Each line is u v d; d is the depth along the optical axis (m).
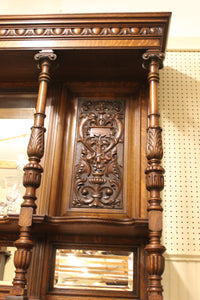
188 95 2.21
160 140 1.59
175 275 1.86
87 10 2.43
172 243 1.91
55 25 1.78
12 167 1.97
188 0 2.39
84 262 1.78
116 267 1.76
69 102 2.04
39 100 1.70
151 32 1.74
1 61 1.91
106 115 1.99
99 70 1.95
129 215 1.77
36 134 1.62
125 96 2.04
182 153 2.08
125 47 1.73
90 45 1.75
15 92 2.09
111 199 1.81
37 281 1.71
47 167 1.83
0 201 1.90
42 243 1.78
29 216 1.50
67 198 1.83
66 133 1.97
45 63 1.76
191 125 2.14
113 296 1.69
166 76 2.25
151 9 2.39
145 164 1.83
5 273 1.76
